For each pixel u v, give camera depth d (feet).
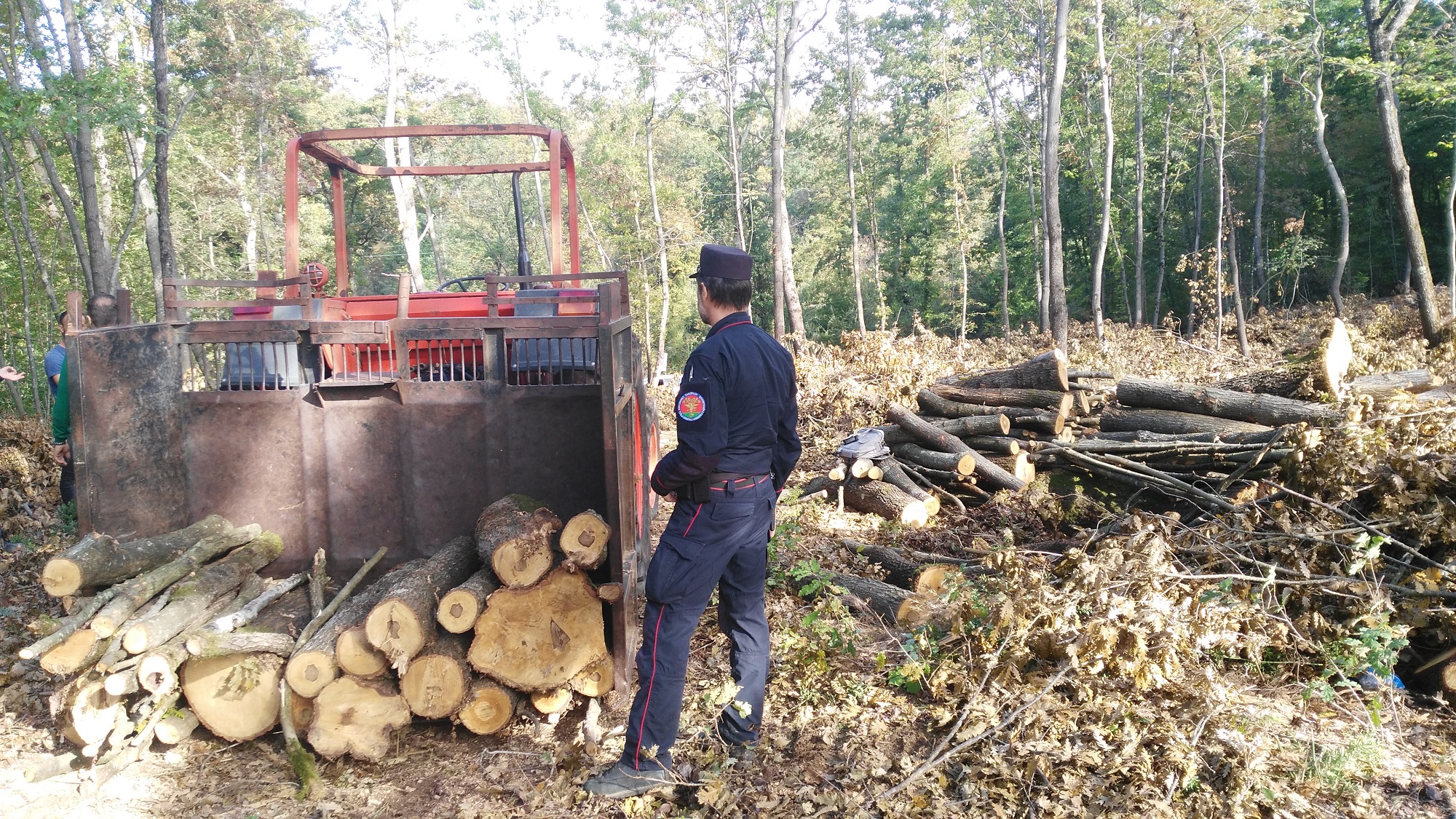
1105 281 134.00
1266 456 16.31
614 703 11.44
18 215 60.54
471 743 10.86
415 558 12.29
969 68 120.26
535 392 11.96
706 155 166.20
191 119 82.99
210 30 72.23
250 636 10.22
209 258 100.99
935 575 14.71
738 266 9.77
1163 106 109.29
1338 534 12.32
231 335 12.03
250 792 9.78
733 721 9.98
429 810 9.47
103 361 11.31
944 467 23.61
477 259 165.37
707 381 9.18
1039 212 121.90
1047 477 21.40
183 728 10.53
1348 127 109.50
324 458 12.26
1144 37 78.84
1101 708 10.28
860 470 22.52
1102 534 14.62
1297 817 8.66
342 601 11.56
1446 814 8.69
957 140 128.06
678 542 9.51
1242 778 8.88
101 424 11.32
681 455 9.19
